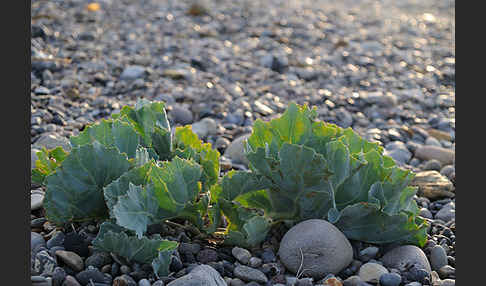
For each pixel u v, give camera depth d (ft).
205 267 3.38
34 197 3.89
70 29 7.55
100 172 3.54
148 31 7.88
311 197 3.58
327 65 7.07
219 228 3.79
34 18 7.77
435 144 5.16
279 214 3.67
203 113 5.40
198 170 3.56
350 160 3.56
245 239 3.58
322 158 3.46
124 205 3.38
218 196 3.66
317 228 3.48
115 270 3.43
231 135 5.08
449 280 3.46
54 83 5.71
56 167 3.63
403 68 7.13
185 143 3.94
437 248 3.65
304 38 8.16
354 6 11.07
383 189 3.60
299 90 6.12
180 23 8.41
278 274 3.48
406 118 5.64
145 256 3.43
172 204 3.52
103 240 3.39
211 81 6.17
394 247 3.66
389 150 5.02
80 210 3.59
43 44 6.76
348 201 3.62
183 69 6.38
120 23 8.17
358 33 8.65
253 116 5.44
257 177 3.57
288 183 3.55
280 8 9.98
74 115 5.23
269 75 6.52
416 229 3.61
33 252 3.51
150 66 6.48
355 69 7.00
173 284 3.29
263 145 3.67
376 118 5.64
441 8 11.14
